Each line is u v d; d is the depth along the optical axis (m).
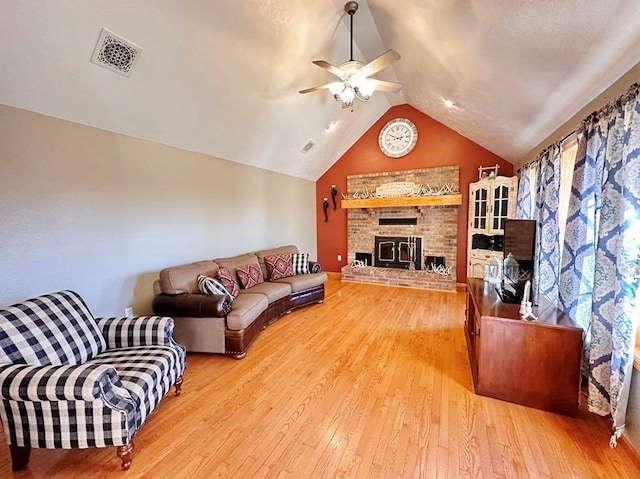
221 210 4.14
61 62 2.05
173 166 3.39
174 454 1.67
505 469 1.55
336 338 3.24
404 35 2.84
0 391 1.45
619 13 1.38
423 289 5.36
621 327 1.64
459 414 1.99
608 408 1.81
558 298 2.46
